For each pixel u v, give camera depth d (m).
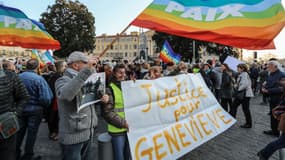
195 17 3.35
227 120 4.69
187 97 4.10
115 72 3.12
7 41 4.99
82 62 2.66
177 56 11.72
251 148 4.96
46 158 4.51
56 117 5.69
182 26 3.24
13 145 2.72
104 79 2.85
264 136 5.80
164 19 3.20
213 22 3.32
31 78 4.21
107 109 2.88
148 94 3.34
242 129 6.45
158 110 3.45
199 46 36.81
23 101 2.88
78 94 2.44
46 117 5.75
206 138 4.00
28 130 4.23
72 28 38.66
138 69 9.40
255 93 14.73
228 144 5.20
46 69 8.20
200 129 4.02
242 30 3.21
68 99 2.37
